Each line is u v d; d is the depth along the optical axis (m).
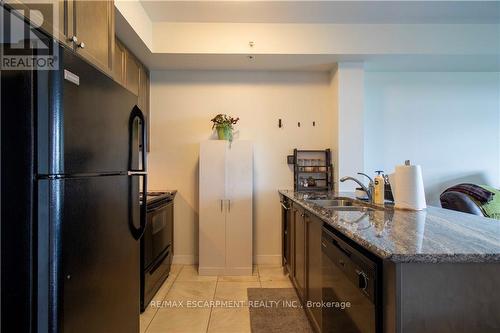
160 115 3.55
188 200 3.54
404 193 1.84
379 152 3.72
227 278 3.06
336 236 1.41
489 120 3.73
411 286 0.91
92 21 1.67
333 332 1.43
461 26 3.09
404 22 3.05
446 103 3.73
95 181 1.23
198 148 3.55
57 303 1.01
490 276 0.92
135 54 3.05
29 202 0.99
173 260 3.52
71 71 1.08
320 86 3.63
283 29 3.07
